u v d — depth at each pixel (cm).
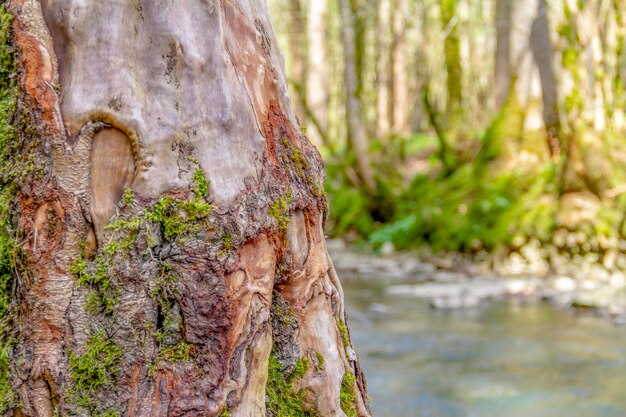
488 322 713
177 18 142
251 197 147
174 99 140
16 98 139
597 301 792
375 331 677
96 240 137
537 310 771
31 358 135
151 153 137
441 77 2400
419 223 1185
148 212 136
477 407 461
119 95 137
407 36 2030
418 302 822
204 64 144
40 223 136
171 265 137
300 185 163
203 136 142
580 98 1095
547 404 464
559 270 977
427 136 1955
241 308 142
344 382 172
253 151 151
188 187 139
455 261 1069
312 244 165
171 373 136
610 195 1009
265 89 163
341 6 1376
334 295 175
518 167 1159
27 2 139
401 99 2039
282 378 159
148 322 136
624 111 1341
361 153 1374
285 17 1948
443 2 1598
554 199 1055
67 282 136
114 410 134
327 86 2173
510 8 1195
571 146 1052
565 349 604
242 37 159
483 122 2389
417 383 513
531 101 1182
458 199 1188
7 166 140
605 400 472
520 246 1024
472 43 2298
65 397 133
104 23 138
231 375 141
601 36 1257
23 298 138
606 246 971
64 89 138
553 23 1136
